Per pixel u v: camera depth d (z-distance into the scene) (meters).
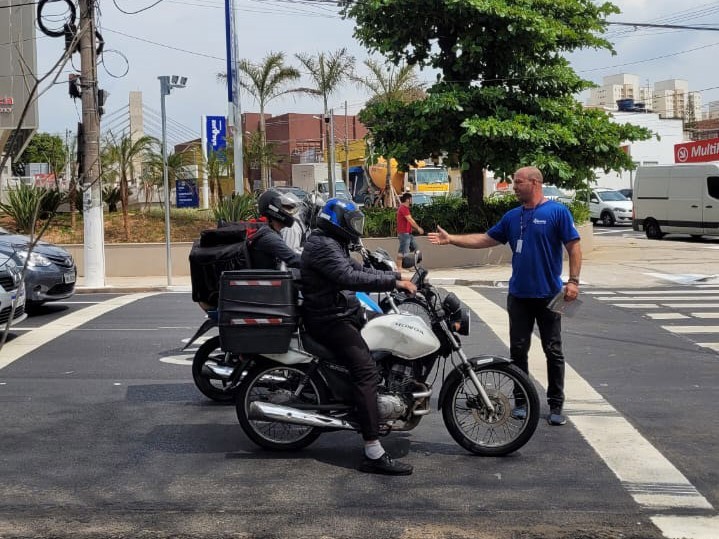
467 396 6.14
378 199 32.00
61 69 4.14
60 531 4.80
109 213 24.75
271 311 5.86
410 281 6.02
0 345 4.32
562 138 20.14
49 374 9.02
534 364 9.26
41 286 13.18
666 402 7.66
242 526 4.86
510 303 6.86
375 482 5.59
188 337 11.25
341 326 5.78
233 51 23.09
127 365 9.45
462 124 19.47
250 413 5.94
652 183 29.27
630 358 9.68
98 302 15.30
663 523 4.86
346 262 5.72
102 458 6.17
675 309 13.72
